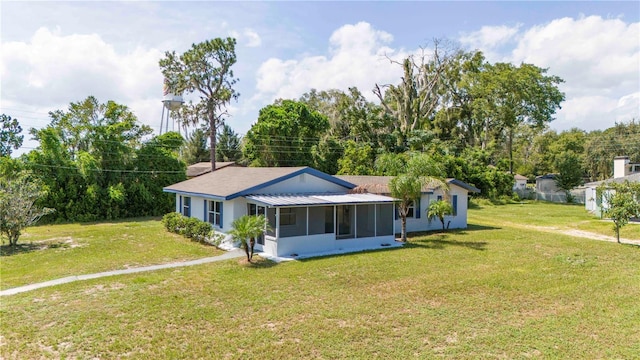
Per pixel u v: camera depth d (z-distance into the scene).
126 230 22.45
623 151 56.56
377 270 12.99
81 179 27.83
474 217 29.98
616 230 18.58
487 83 49.53
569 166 45.81
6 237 19.20
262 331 8.02
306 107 44.41
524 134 59.00
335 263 13.96
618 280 11.90
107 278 12.02
